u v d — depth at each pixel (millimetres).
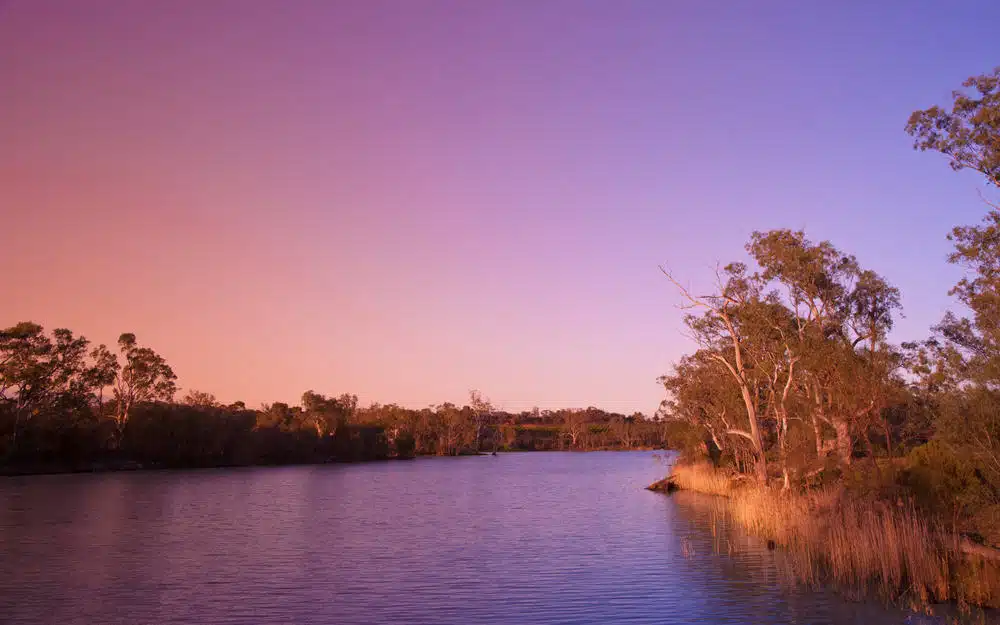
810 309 40375
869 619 15844
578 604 17688
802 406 41625
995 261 26156
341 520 37219
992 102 26375
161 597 18594
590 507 44125
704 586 19500
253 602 18047
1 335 82500
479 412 197375
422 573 21859
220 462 109875
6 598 18500
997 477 22156
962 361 23422
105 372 93125
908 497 27719
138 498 50469
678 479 61188
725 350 45031
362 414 171875
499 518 38062
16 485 63688
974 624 15094
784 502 31234
